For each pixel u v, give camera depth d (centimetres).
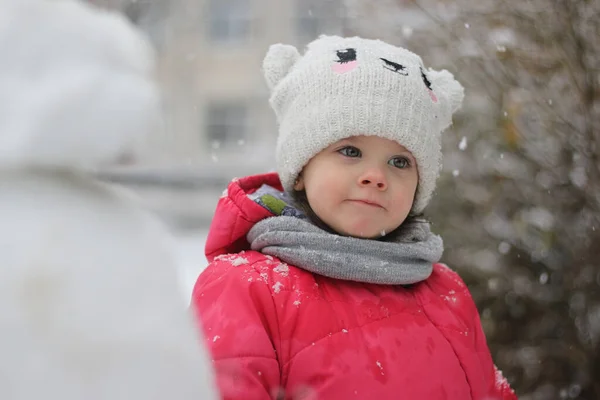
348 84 158
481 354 173
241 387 130
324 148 160
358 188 155
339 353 140
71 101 63
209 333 138
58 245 64
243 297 142
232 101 1422
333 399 136
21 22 65
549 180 260
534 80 251
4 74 64
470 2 263
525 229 264
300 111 163
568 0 229
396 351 145
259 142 1358
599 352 256
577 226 256
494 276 278
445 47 280
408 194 162
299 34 1365
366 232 156
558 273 271
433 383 145
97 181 76
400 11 301
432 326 157
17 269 62
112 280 66
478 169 285
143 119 66
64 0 70
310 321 143
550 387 267
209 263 167
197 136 1420
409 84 162
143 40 81
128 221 72
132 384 63
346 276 151
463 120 286
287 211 166
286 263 154
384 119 155
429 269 168
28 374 61
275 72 179
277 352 141
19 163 65
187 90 1425
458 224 294
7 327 61
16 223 64
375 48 170
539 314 276
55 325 62
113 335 64
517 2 247
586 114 235
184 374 67
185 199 910
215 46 1430
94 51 67
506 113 254
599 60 232
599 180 238
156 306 68
